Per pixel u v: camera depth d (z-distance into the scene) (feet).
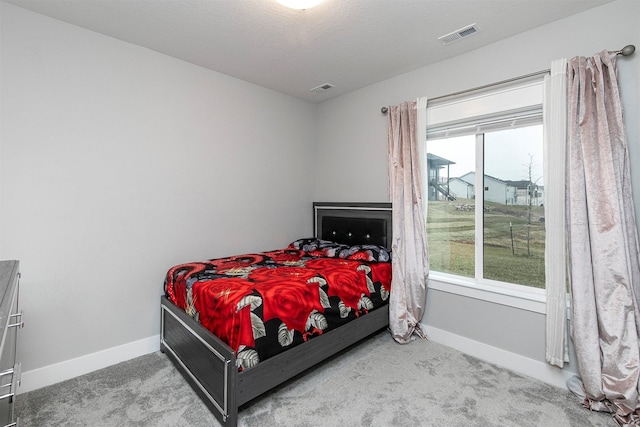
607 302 5.84
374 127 10.53
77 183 7.17
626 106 6.00
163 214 8.55
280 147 11.46
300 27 7.09
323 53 8.36
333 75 9.83
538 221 7.51
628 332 5.65
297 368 6.35
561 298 6.60
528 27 7.06
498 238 8.19
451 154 9.04
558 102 6.59
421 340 9.02
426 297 9.17
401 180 9.29
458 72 8.41
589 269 6.12
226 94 9.83
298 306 6.48
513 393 6.48
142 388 6.63
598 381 5.86
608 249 5.85
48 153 6.80
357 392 6.47
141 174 8.13
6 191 6.36
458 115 8.45
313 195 12.70
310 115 12.53
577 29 6.54
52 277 6.89
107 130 7.57
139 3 6.24
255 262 8.93
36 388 6.63
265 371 5.76
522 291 7.68
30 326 6.63
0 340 2.82
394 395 6.38
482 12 6.50
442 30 7.19
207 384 5.98
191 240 9.13
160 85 8.41
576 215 6.24
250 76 9.93
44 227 6.78
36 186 6.67
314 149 12.72
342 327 7.46
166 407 5.99
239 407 5.96
